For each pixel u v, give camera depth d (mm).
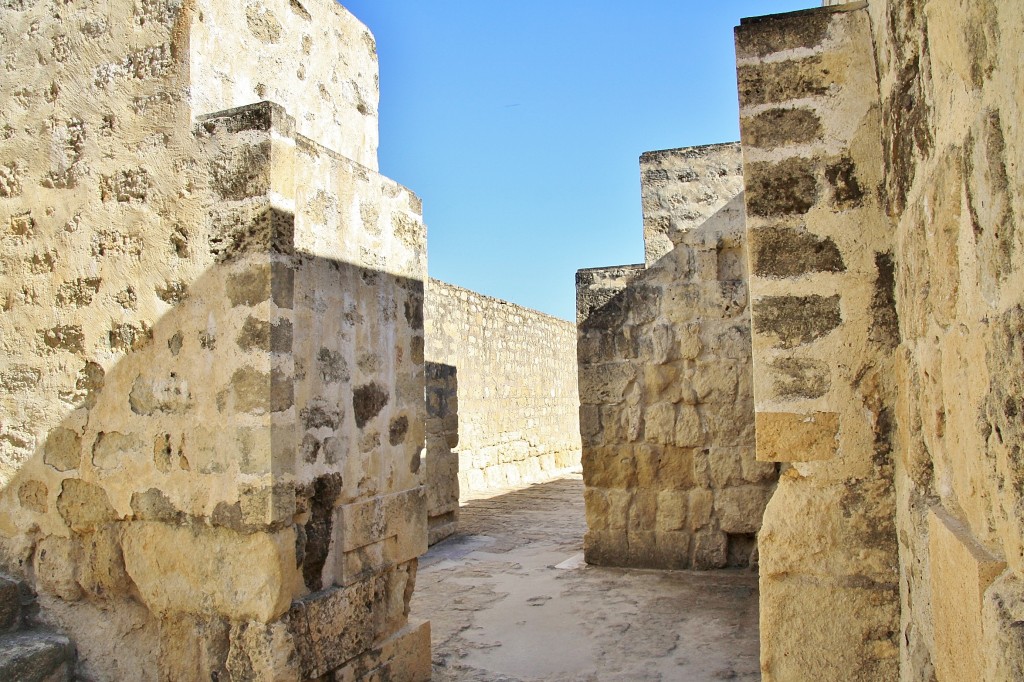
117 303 3062
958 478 1526
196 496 2854
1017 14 1072
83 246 3148
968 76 1334
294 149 2928
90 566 3086
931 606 1729
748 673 3627
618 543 5695
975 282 1345
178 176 2971
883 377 2246
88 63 3199
